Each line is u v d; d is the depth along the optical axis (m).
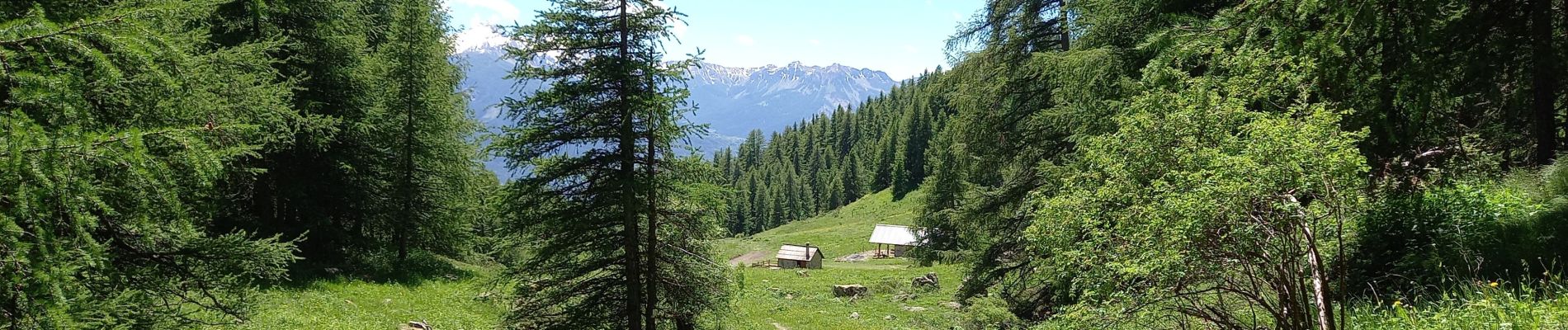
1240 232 4.33
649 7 10.62
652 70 10.48
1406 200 6.88
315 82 18.59
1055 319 8.65
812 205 122.88
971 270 17.75
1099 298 5.54
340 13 18.70
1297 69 6.99
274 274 8.55
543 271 11.90
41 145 3.83
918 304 25.67
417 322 14.97
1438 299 5.89
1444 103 6.89
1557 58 6.35
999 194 15.15
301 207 19.52
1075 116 11.46
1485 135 8.14
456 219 25.52
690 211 11.90
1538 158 7.44
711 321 14.20
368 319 14.54
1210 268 4.61
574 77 10.94
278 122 10.98
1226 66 7.82
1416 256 6.41
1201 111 5.44
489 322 16.33
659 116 10.66
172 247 7.59
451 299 18.84
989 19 14.72
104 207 4.59
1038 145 14.11
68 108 4.66
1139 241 5.05
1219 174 4.43
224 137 7.06
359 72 19.38
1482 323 4.86
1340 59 7.02
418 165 23.72
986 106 14.84
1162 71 8.30
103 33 4.66
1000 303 15.92
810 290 32.47
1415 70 6.69
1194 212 4.43
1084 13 12.04
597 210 11.59
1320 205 4.45
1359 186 5.27
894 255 62.84
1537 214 6.26
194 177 5.75
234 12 15.74
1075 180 6.14
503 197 11.70
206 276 7.71
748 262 61.66
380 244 23.27
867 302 27.03
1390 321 5.48
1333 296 6.41
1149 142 5.38
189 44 7.47
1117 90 10.53
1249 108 6.96
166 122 6.85
